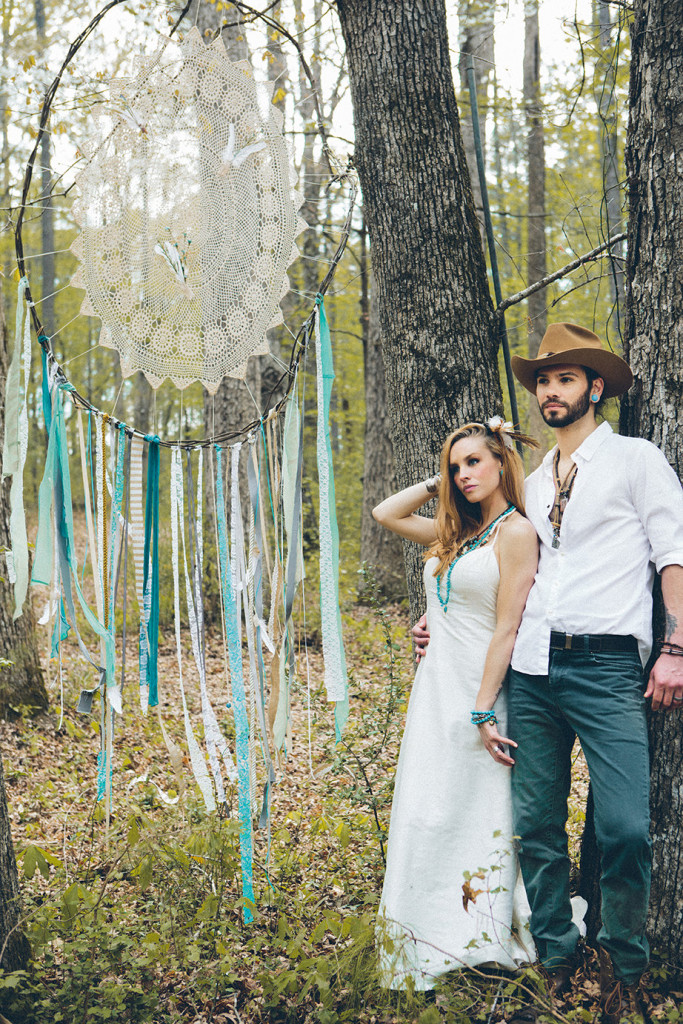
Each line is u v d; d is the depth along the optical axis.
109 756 2.69
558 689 2.45
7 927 2.54
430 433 3.37
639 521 2.45
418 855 2.63
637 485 2.44
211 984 2.64
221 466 2.74
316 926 2.89
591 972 2.62
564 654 2.44
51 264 14.63
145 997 2.52
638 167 2.72
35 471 13.90
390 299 3.42
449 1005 2.42
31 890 3.36
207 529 7.88
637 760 2.34
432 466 3.37
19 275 2.61
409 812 2.67
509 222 12.17
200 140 2.42
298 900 3.22
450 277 3.34
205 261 2.44
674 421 2.63
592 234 7.44
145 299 2.45
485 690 2.57
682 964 2.57
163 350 2.47
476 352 3.37
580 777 4.65
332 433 15.83
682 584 2.33
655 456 2.44
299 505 2.68
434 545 2.82
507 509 2.67
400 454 3.47
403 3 3.29
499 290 3.92
